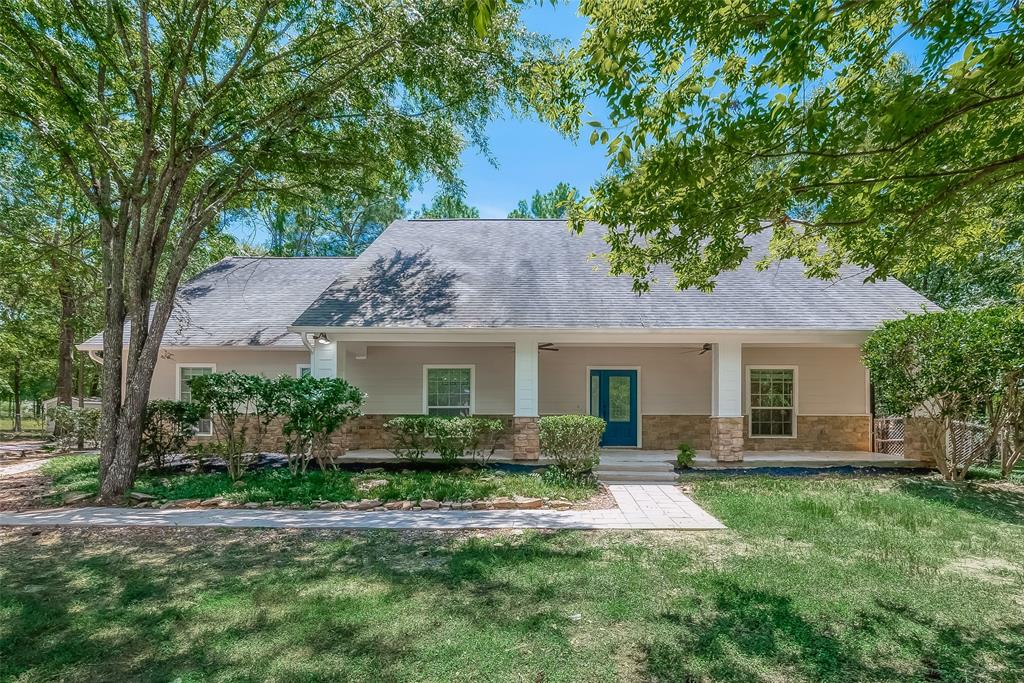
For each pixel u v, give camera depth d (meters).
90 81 8.72
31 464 13.20
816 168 4.09
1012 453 9.96
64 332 18.61
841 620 4.32
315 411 10.18
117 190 10.52
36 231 12.16
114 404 9.14
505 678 3.52
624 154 4.25
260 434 10.59
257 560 5.78
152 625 4.25
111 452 8.95
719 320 11.52
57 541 6.51
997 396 9.76
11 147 10.03
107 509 8.22
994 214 5.41
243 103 9.76
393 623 4.25
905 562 5.66
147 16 8.54
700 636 4.05
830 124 3.74
